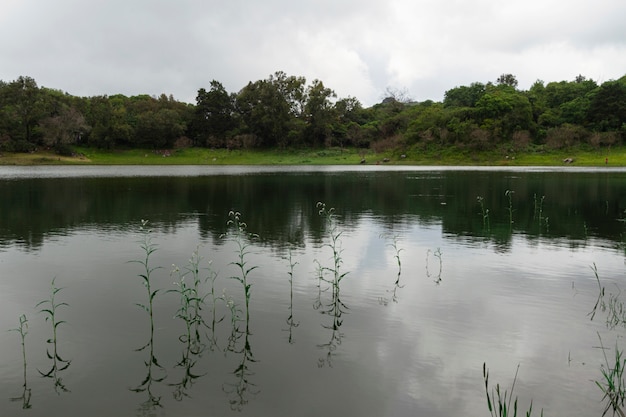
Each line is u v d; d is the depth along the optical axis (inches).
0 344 301.3
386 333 319.3
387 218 849.5
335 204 1062.4
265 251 570.3
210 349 294.2
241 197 1213.1
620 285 429.7
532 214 893.2
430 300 388.5
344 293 406.9
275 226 759.1
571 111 4033.0
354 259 531.8
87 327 329.1
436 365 274.1
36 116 3831.2
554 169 2736.2
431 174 2277.3
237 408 228.4
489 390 247.3
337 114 4970.5
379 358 282.4
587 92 4468.5
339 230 724.0
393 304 378.0
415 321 341.4
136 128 4370.1
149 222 792.9
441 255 552.4
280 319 344.8
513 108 3890.3
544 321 342.0
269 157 4463.6
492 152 3720.5
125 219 826.2
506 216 871.7
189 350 292.8
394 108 5369.1
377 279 450.0
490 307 371.6
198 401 234.5
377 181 1804.9
